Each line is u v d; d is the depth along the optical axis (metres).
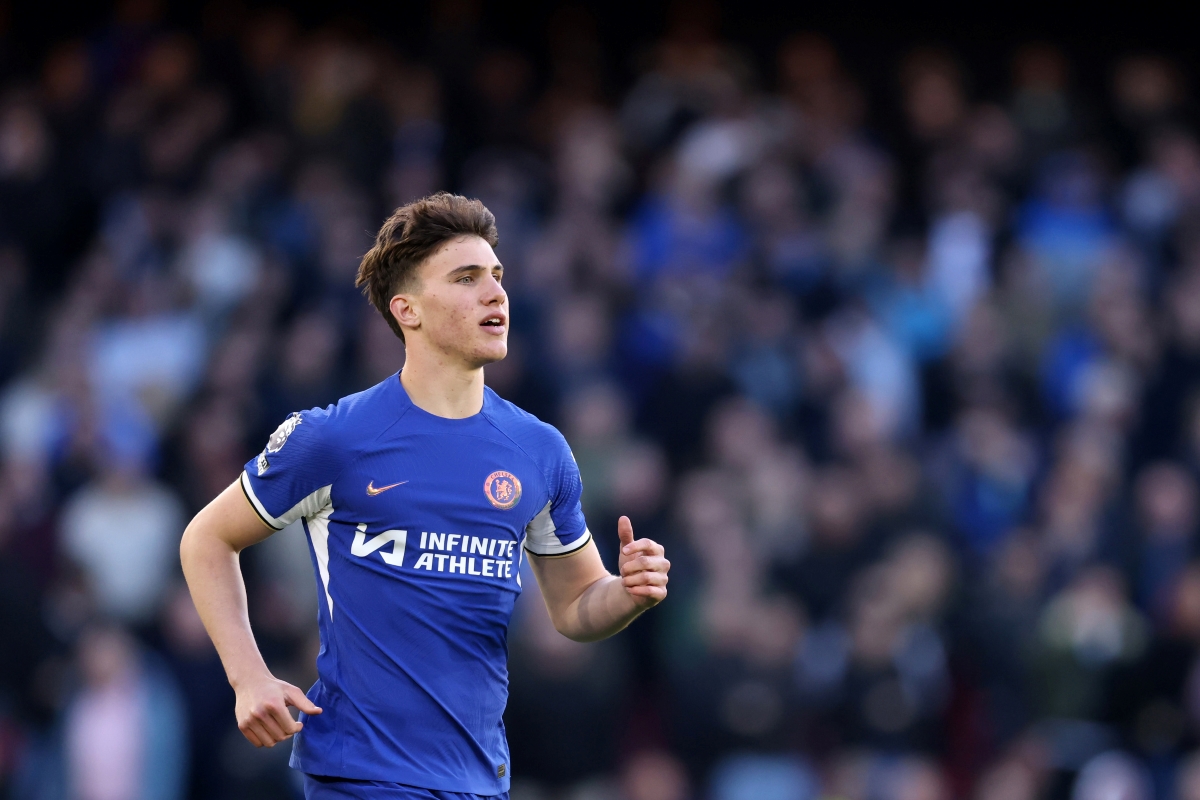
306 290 43.03
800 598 35.94
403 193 47.59
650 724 35.12
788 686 33.34
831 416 40.16
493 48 53.75
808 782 33.03
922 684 34.12
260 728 13.28
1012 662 35.28
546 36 59.91
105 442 38.25
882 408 41.38
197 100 49.28
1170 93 56.88
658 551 14.16
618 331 42.28
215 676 33.53
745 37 61.03
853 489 37.00
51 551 36.38
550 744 31.42
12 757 33.22
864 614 34.00
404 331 14.16
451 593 13.70
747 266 44.22
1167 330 45.09
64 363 40.84
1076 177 49.66
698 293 42.66
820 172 47.91
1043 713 35.00
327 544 13.86
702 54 52.97
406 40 59.44
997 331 44.84
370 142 48.47
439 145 49.38
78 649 33.47
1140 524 38.75
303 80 49.75
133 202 47.75
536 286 42.38
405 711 13.55
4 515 36.25
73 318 43.03
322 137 48.19
